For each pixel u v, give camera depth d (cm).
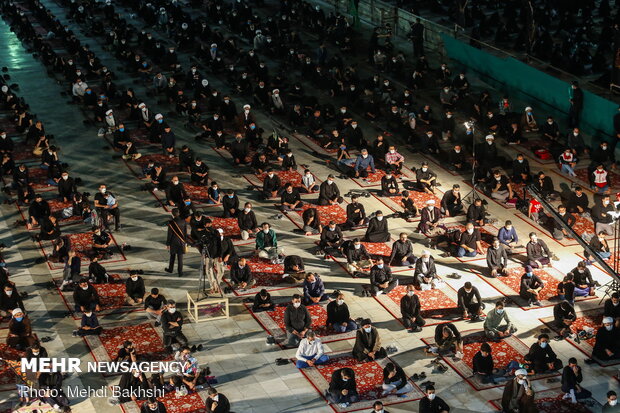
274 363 2936
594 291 3294
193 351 2997
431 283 3353
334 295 3086
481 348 2817
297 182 4319
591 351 2989
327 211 3997
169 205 4069
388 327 3127
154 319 3189
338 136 4700
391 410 2697
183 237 3416
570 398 2728
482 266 3525
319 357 2908
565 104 4947
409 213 3925
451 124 4753
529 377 2847
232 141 4859
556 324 3116
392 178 4134
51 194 4209
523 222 3875
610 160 4422
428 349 2972
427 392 2620
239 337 3078
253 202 4109
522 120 4816
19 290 3375
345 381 2725
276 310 3231
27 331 3011
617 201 3959
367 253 3500
